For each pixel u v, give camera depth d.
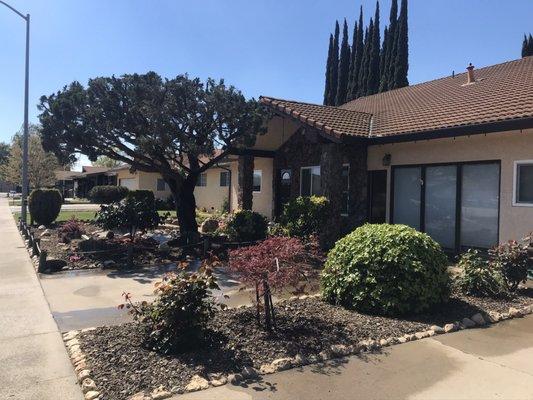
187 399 3.86
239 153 17.06
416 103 14.89
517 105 10.41
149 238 13.16
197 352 4.77
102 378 4.18
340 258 6.72
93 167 70.25
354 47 35.03
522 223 9.91
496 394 3.98
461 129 10.30
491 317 6.11
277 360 4.59
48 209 19.14
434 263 6.38
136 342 5.06
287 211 12.34
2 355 4.87
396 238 6.41
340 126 12.99
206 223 16.69
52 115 12.62
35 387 4.10
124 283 8.60
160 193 36.22
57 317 6.34
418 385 4.15
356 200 14.01
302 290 5.65
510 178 10.15
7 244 14.02
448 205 11.73
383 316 6.07
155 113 11.73
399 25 30.77
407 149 12.59
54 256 10.83
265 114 13.45
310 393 3.99
